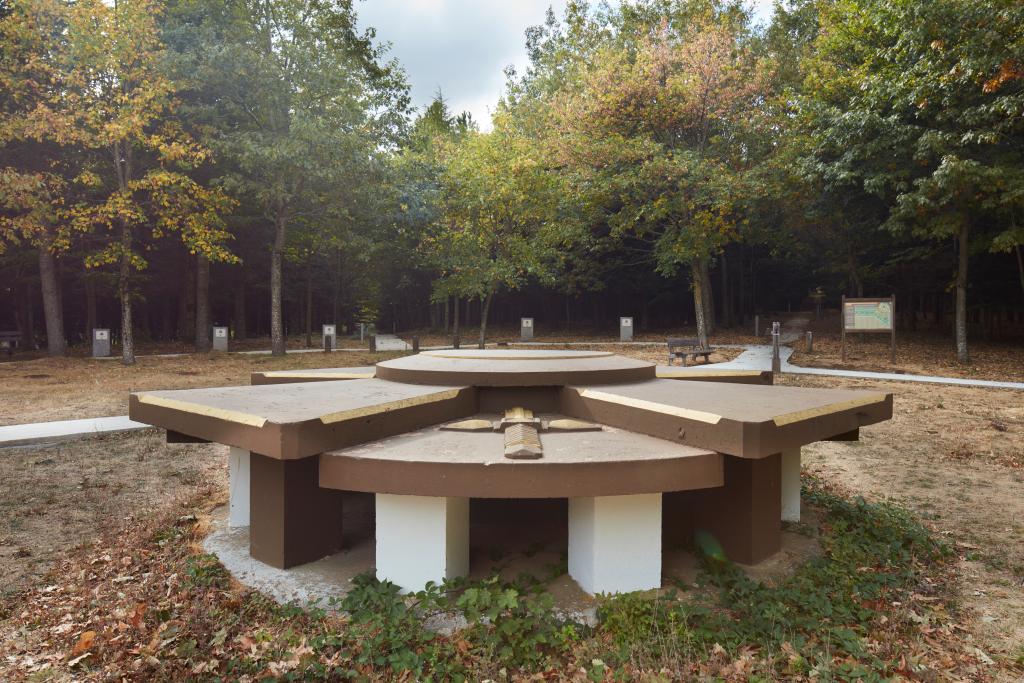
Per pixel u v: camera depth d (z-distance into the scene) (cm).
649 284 3759
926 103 1590
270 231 2930
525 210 2491
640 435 503
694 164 2123
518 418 543
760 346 2662
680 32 2581
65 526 631
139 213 1997
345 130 2261
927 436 1010
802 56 2631
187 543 564
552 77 3303
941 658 369
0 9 1905
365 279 4056
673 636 371
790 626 390
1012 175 1582
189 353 2534
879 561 512
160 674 358
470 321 5056
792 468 601
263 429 432
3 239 2188
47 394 1376
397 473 412
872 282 3019
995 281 2448
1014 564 518
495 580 416
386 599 412
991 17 1400
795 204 2603
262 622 419
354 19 2308
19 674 366
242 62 2062
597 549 427
